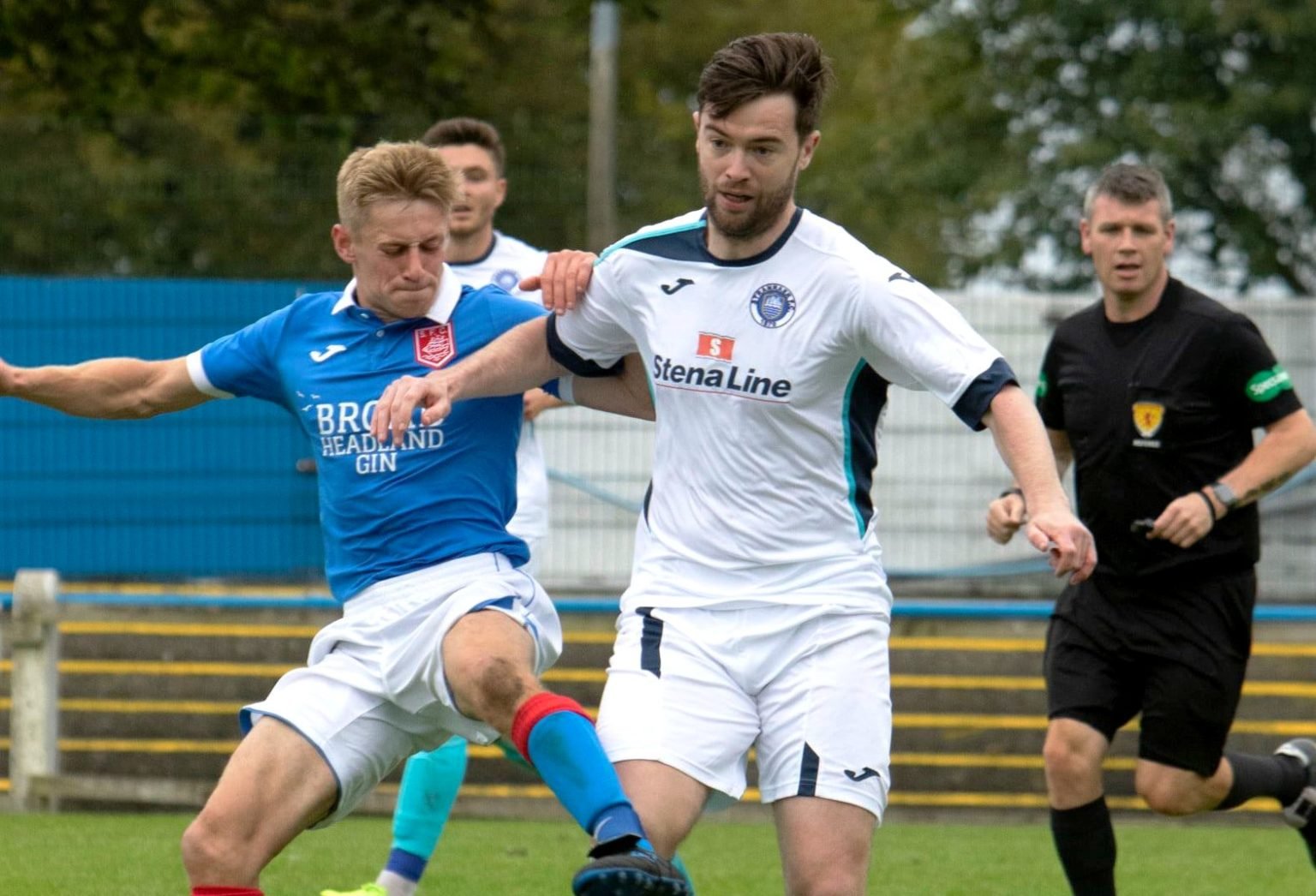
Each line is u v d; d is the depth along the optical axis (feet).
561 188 127.54
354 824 101.19
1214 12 240.73
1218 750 66.39
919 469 119.03
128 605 107.86
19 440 119.96
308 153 126.41
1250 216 245.86
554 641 50.67
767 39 45.21
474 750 105.70
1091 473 66.49
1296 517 119.44
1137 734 106.93
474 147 74.23
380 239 49.73
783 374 46.24
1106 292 67.05
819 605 46.83
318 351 51.29
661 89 338.34
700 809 46.11
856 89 345.72
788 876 46.09
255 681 107.65
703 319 46.91
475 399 50.47
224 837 45.91
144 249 125.08
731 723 46.52
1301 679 107.04
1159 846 95.86
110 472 120.37
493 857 86.99
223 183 125.39
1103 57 254.47
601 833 42.88
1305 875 85.56
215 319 119.75
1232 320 65.00
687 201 260.42
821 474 47.09
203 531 120.67
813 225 46.75
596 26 150.10
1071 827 66.18
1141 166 66.23
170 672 107.45
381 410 46.78
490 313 51.55
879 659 47.26
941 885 80.74
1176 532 62.80
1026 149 256.11
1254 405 64.69
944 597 118.83
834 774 45.91
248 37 189.06
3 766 107.76
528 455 73.10
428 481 50.06
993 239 259.60
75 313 119.03
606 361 50.34
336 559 50.96
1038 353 117.80
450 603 48.44
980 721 106.63
